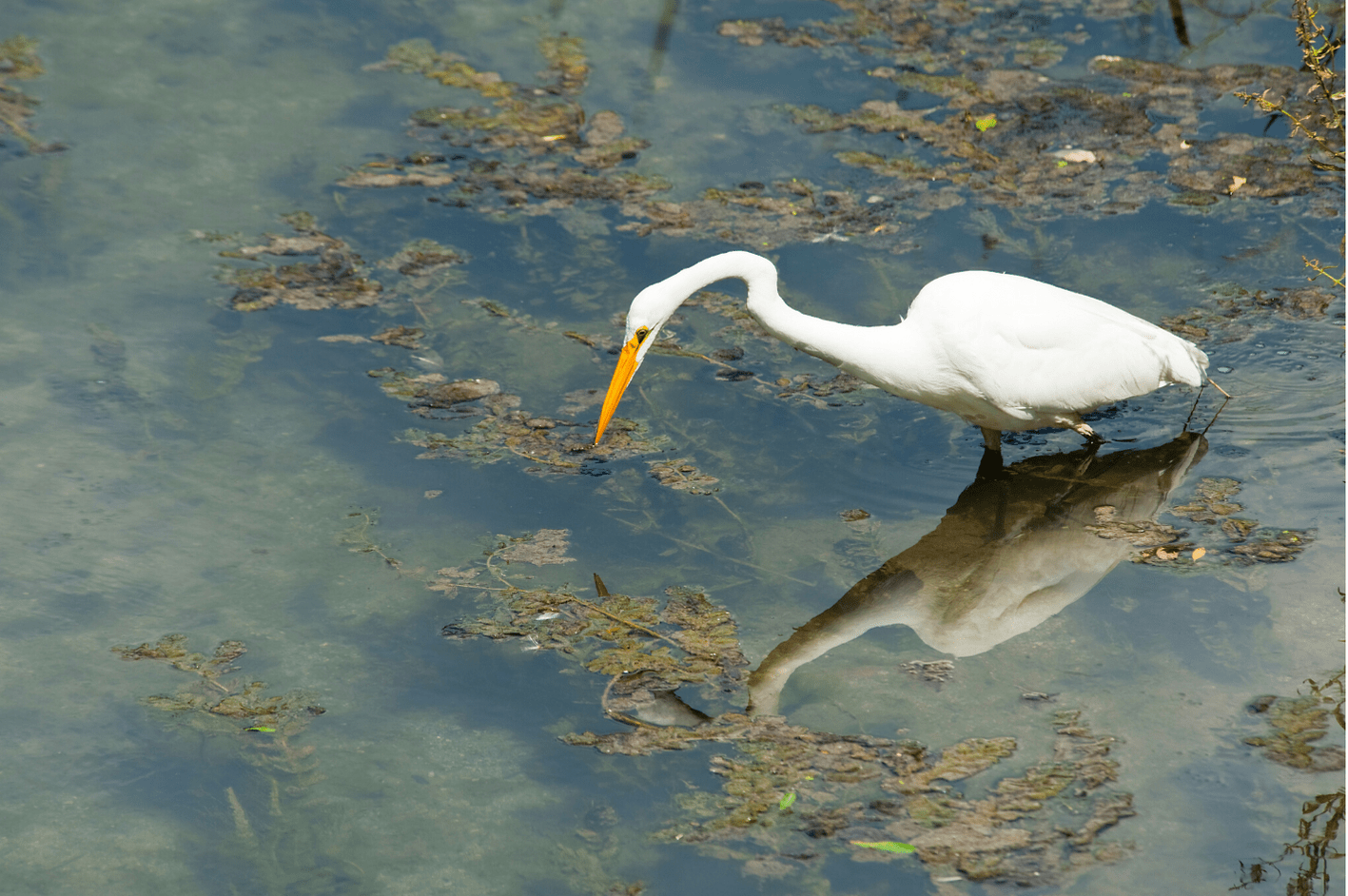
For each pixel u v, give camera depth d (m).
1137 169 15.00
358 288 13.12
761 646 8.98
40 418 11.23
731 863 7.21
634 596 9.43
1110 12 18.55
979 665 8.77
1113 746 8.00
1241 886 6.93
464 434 11.21
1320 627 8.95
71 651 8.95
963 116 16.11
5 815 7.65
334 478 10.70
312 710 8.48
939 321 10.40
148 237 13.82
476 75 17.09
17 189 14.42
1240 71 16.78
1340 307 12.53
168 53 17.39
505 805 7.71
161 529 10.11
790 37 18.02
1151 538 9.95
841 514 10.34
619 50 17.83
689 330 12.84
